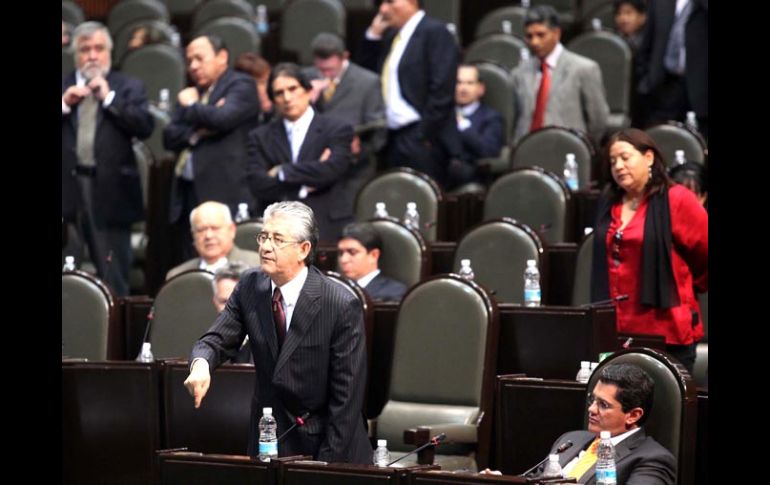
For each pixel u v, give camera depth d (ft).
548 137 111.75
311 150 104.12
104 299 89.71
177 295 87.66
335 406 62.75
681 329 73.97
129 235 114.11
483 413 75.61
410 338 78.33
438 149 121.29
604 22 155.53
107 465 79.71
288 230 62.03
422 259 91.35
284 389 62.95
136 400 79.25
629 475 60.44
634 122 131.54
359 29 161.48
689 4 124.26
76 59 111.65
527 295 84.74
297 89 104.01
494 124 127.44
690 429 63.16
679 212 73.61
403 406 77.56
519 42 147.02
